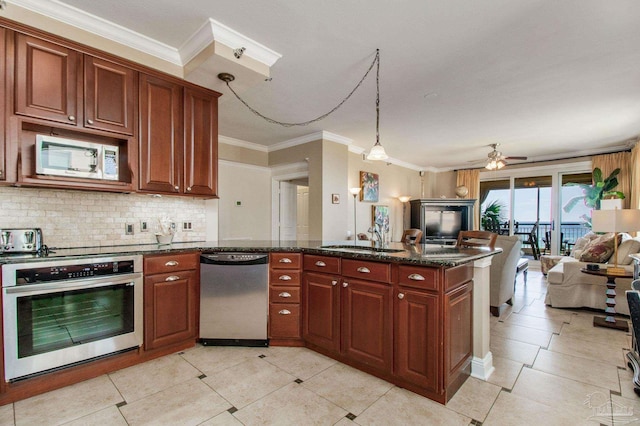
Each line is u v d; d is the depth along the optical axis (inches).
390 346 82.6
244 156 223.3
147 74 104.3
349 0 79.8
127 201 112.0
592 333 121.0
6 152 80.0
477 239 117.0
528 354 102.2
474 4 80.6
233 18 88.5
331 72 118.6
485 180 313.4
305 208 273.9
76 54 90.2
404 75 121.0
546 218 278.8
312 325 103.3
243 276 106.7
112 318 87.8
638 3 79.0
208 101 121.0
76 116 90.0
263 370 90.1
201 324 106.9
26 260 74.7
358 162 249.3
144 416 68.5
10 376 72.3
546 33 93.0
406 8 82.6
